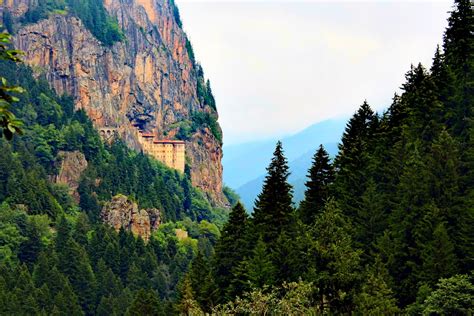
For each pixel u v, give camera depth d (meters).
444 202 94.19
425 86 117.12
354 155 115.25
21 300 158.62
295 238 103.44
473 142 100.12
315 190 114.75
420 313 78.25
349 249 85.62
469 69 117.12
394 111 125.31
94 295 185.50
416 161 101.12
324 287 81.94
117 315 170.75
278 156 109.50
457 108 114.50
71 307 167.25
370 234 102.56
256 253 97.44
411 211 96.62
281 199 107.44
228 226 114.19
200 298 106.56
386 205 107.69
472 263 85.31
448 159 95.62
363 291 79.88
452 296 73.44
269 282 95.12
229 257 111.62
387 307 76.88
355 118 127.44
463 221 88.69
